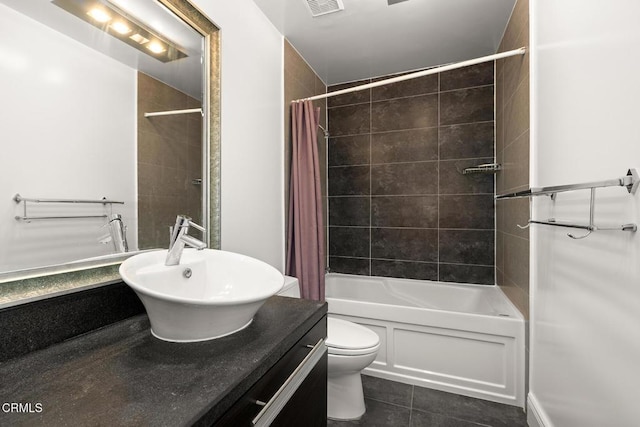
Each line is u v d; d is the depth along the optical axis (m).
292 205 2.09
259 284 1.02
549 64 1.31
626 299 0.79
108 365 0.67
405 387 1.88
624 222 0.80
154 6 1.13
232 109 1.54
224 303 0.71
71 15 0.88
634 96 0.75
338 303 2.12
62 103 0.86
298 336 0.89
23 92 0.77
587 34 0.99
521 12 1.65
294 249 2.10
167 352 0.73
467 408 1.67
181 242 1.00
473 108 2.49
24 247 0.77
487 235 2.49
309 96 2.53
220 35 1.42
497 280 2.41
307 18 1.88
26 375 0.63
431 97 2.62
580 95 1.04
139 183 1.09
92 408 0.52
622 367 0.81
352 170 2.89
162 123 1.18
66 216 0.87
